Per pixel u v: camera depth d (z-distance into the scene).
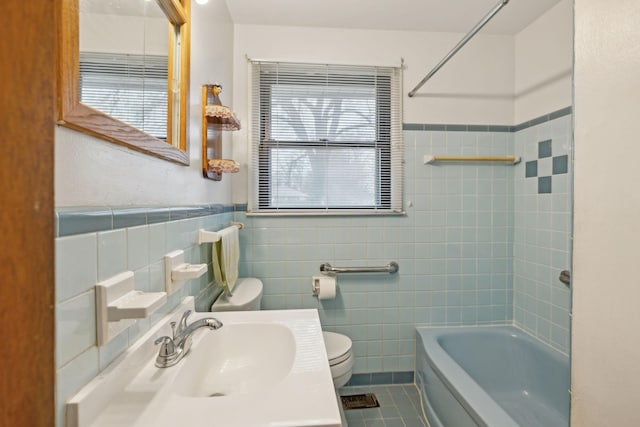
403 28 1.83
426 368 1.65
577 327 0.60
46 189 0.31
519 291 1.88
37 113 0.30
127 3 0.66
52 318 0.32
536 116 1.75
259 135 1.80
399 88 1.85
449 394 1.36
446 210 1.88
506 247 1.92
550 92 1.66
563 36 1.59
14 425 0.29
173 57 0.89
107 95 0.59
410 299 1.87
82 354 0.49
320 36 1.81
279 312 1.05
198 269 0.84
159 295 0.60
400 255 1.86
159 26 0.81
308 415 0.54
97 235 0.53
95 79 0.55
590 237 0.57
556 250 1.62
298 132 1.81
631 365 0.49
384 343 1.86
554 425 1.48
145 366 0.68
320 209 1.83
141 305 0.54
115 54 0.62
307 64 1.80
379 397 1.74
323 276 1.81
